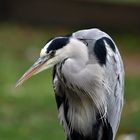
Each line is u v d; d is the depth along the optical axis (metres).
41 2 23.03
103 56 7.27
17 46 20.11
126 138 12.62
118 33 22.52
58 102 7.68
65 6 22.98
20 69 17.42
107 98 7.43
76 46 7.08
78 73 7.12
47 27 22.78
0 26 22.52
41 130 12.88
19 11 23.16
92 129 7.61
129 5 22.78
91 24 23.00
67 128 7.75
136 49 20.59
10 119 13.47
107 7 22.88
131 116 13.75
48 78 16.55
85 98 7.39
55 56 7.04
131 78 16.91
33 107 14.24
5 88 15.54
